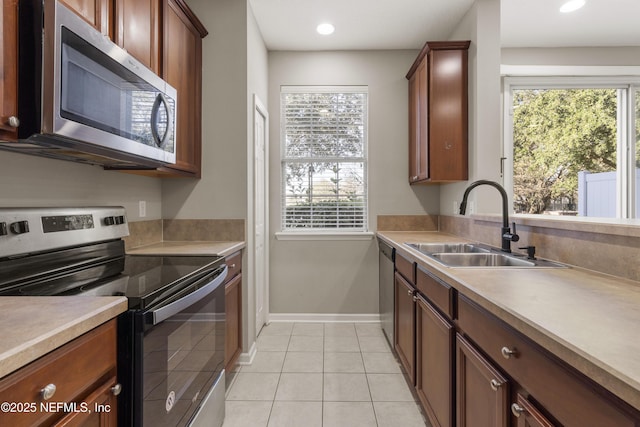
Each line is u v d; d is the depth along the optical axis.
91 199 1.72
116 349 0.91
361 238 3.18
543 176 3.31
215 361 1.59
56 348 0.68
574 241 1.38
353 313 3.21
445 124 2.53
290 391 2.02
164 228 2.42
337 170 3.26
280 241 3.21
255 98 2.58
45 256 1.31
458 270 1.34
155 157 1.57
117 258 1.70
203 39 2.40
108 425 0.87
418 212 3.19
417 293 1.83
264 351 2.56
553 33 2.96
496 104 2.38
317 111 3.25
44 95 0.97
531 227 1.66
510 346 0.89
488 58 2.38
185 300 1.17
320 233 3.18
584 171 3.31
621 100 3.30
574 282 1.11
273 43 3.06
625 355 0.57
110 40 1.30
